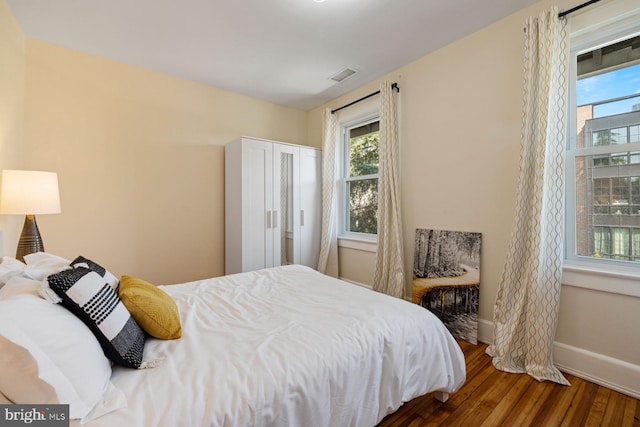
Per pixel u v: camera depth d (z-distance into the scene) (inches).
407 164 113.5
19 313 29.9
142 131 113.6
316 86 132.6
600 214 72.8
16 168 84.3
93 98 103.2
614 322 67.9
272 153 131.8
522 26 82.0
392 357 49.3
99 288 39.9
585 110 74.8
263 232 128.5
